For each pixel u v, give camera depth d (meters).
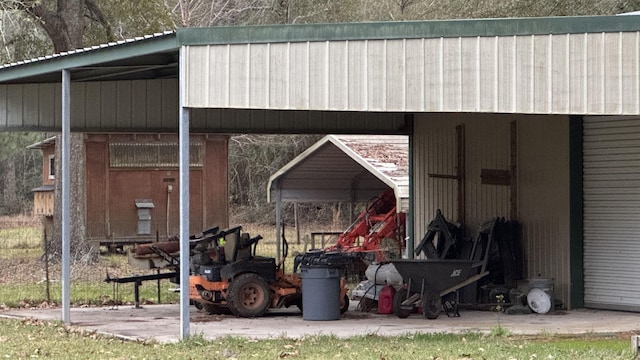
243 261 17.69
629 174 17.86
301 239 40.59
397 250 25.56
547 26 13.63
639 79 13.48
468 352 12.73
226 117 21.53
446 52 13.74
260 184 49.06
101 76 19.39
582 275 18.61
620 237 18.00
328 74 13.93
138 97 20.84
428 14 34.31
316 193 28.62
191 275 18.33
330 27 13.94
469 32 13.70
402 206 23.69
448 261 17.22
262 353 12.85
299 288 17.98
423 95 13.77
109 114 20.64
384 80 13.85
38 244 37.81
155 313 18.69
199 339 14.04
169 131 21.02
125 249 33.38
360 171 28.41
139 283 19.73
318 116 22.34
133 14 30.67
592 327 15.80
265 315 17.94
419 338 14.33
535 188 19.34
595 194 18.44
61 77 19.16
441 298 17.41
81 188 29.64
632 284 17.83
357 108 13.88
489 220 19.88
